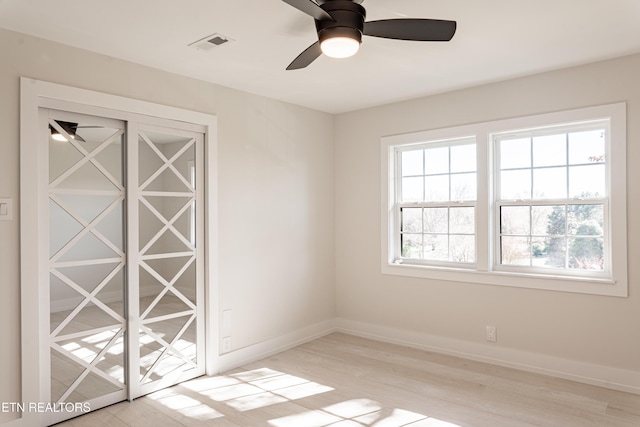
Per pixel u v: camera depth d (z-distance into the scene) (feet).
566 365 11.00
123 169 10.09
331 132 15.83
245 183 12.67
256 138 13.03
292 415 9.21
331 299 15.76
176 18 7.95
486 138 12.26
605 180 10.71
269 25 8.29
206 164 11.65
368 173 14.94
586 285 10.69
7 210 8.20
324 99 13.78
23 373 8.32
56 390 8.92
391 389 10.50
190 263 11.37
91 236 9.55
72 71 9.12
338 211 15.85
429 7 7.70
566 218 11.28
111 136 9.88
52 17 7.82
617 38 9.14
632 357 10.12
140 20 8.01
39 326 8.64
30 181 8.45
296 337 14.24
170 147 10.93
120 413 9.39
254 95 13.01
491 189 12.28
